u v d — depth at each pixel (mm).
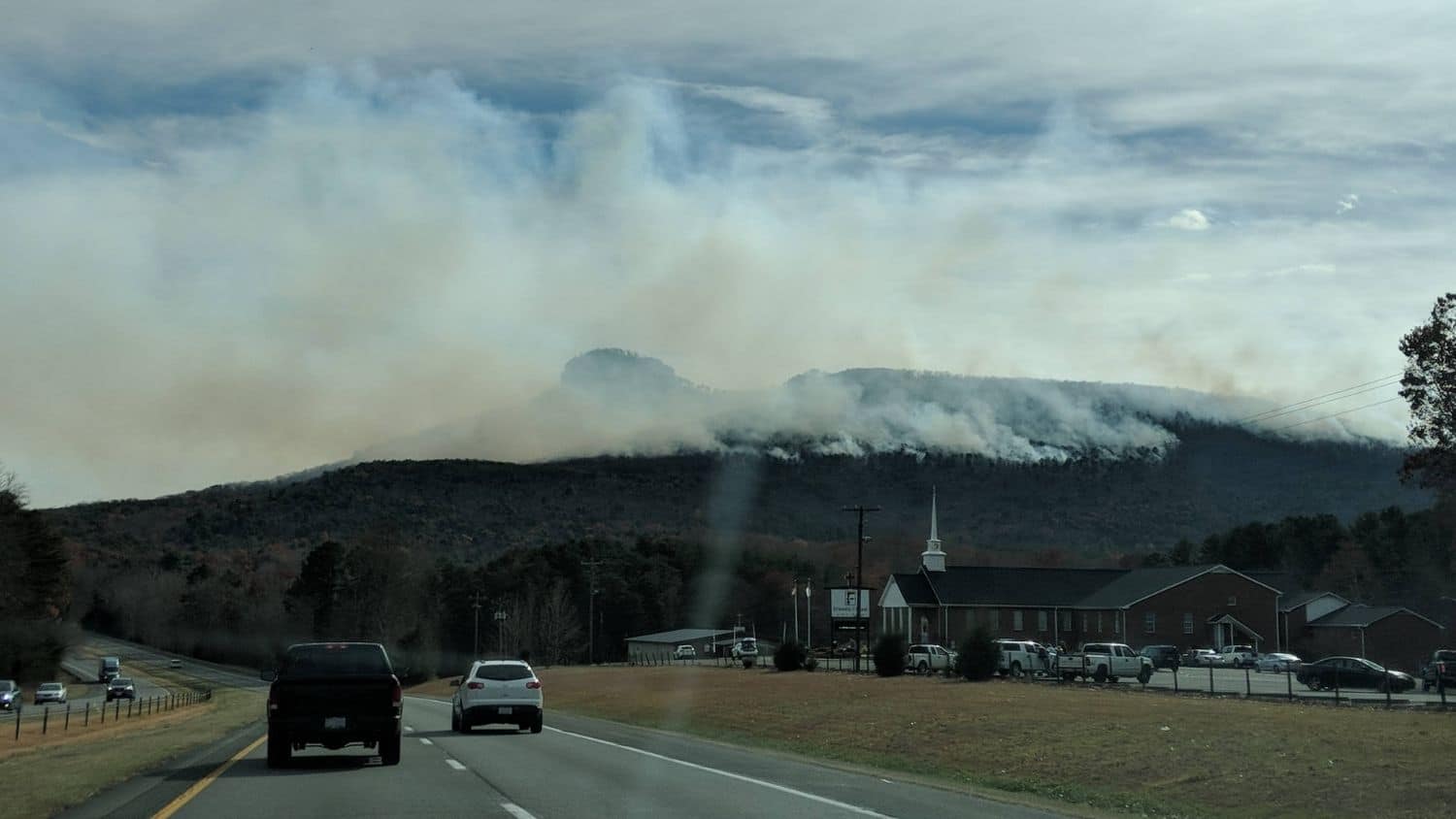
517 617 126562
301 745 23781
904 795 19766
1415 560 112125
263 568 172875
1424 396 37594
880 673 67438
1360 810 21500
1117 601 98438
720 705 51594
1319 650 95875
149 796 18578
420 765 23875
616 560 150875
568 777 21453
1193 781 25328
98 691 102312
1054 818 16922
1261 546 138625
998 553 192000
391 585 130375
